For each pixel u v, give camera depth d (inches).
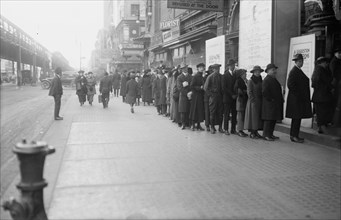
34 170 149.5
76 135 429.1
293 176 263.0
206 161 306.3
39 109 758.5
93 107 816.3
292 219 186.9
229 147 365.1
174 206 203.9
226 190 231.9
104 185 239.6
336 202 211.3
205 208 201.2
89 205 204.5
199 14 1002.7
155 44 1504.7
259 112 409.1
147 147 362.9
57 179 251.8
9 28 1508.4
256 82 408.2
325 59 390.3
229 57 749.9
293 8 499.5
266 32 509.0
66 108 785.6
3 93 1359.5
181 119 490.3
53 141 391.5
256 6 536.4
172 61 1332.4
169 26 1194.0
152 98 860.0
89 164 293.4
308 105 387.5
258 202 210.8
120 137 418.0
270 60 498.9
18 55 1884.8
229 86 439.8
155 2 1651.1
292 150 350.9
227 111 443.8
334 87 392.8
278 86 397.7
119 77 1250.0
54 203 206.8
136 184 242.5
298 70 384.5
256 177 260.4
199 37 951.6
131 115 651.5
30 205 147.8
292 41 477.7
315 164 297.6
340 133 387.2
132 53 2287.2
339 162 304.0
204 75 527.5
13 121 563.5
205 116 467.5
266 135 407.2
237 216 190.4
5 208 147.8
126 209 199.0
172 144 379.2
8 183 250.8
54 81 573.6
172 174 266.8
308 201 212.7
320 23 450.6
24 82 2440.9
